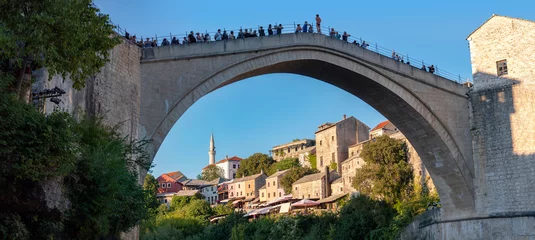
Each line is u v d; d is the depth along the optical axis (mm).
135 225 23250
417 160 69562
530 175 40438
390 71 40594
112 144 22109
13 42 17219
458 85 43500
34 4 18375
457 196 43969
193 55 31891
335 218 64812
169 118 30781
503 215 41125
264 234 69000
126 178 21547
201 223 85875
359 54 39125
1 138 15977
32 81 20516
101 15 20859
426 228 47719
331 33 39188
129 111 28812
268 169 126438
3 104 16078
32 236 17453
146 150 29438
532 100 41062
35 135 16516
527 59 41594
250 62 34094
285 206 86250
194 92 31828
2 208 16719
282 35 35500
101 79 26859
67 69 19453
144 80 30250
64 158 17484
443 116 42656
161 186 128625
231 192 124812
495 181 41938
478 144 42969
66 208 18281
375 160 73000
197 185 133375
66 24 18406
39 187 17047
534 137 40688
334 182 92625
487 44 43344
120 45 28547
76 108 22922
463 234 43250
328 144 106312
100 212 19578
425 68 43062
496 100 42469
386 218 59938
